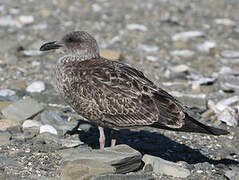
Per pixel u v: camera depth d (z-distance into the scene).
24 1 29.81
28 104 13.95
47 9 28.44
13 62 19.31
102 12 28.48
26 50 21.03
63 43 11.90
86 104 11.12
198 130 10.77
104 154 10.54
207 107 15.81
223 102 15.95
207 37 24.94
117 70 11.16
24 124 13.12
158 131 13.72
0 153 11.29
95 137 13.03
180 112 10.82
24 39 22.67
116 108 10.92
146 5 30.69
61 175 10.09
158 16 28.48
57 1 30.27
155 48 22.42
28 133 12.49
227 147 12.95
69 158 10.33
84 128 13.36
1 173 10.26
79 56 11.70
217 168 11.42
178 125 10.73
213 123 14.53
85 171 9.95
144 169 10.79
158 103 10.84
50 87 16.84
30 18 25.73
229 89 17.52
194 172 11.16
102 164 10.12
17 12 27.14
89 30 24.98
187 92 17.14
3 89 16.25
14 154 11.26
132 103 10.86
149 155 11.27
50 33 23.92
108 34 24.52
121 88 10.92
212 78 18.38
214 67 20.50
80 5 29.81
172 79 18.53
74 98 11.30
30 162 10.91
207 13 29.83
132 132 13.54
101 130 11.57
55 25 25.48
